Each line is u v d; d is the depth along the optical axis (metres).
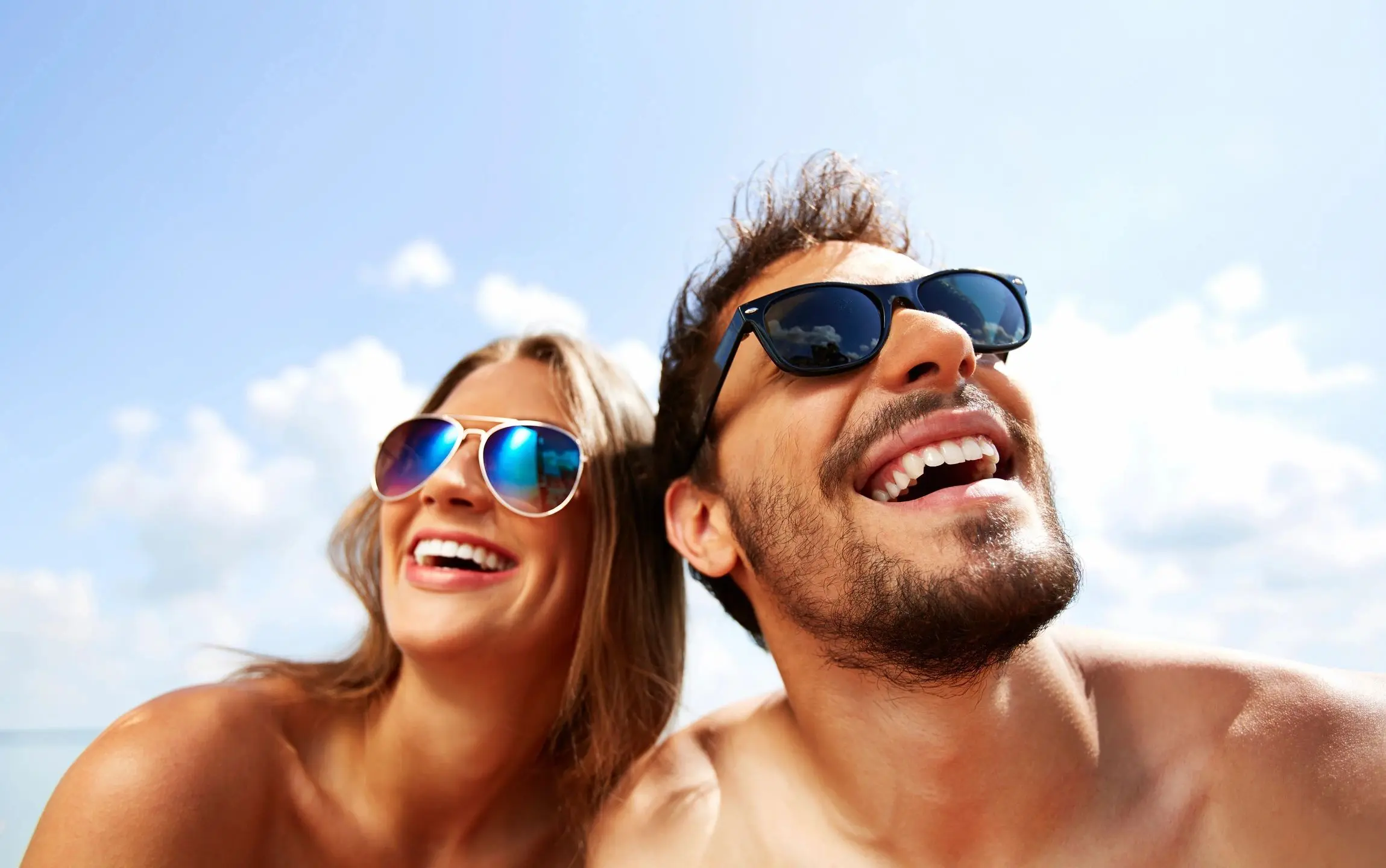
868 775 0.36
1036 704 0.34
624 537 0.49
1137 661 0.38
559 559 0.45
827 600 0.36
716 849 0.40
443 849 0.44
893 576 0.33
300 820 0.41
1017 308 0.42
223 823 0.37
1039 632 0.32
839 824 0.38
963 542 0.33
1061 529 0.38
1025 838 0.34
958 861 0.35
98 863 0.34
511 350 0.55
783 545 0.38
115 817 0.35
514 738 0.44
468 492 0.43
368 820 0.43
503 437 0.45
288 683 0.46
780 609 0.39
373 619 0.48
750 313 0.41
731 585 0.49
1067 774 0.34
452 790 0.43
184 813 0.36
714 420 0.44
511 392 0.49
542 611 0.44
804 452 0.38
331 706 0.46
